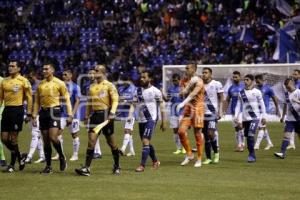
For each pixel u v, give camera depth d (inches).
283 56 2546.8
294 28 2546.8
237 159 1199.6
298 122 1203.2
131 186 863.7
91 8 3157.0
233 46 2684.5
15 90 1007.6
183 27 2920.8
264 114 1179.3
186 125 1102.4
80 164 1131.3
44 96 991.6
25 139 1686.8
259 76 1476.4
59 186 863.7
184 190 829.8
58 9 3193.9
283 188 847.1
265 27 2758.4
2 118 1015.0
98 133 962.1
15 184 880.9
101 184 881.5
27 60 2928.2
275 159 1202.0
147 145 1024.2
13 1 3331.7
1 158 1091.9
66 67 2802.7
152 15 3021.7
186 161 1112.8
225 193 807.1
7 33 3122.5
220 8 2942.9
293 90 1197.1
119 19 3063.5
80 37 2992.1
